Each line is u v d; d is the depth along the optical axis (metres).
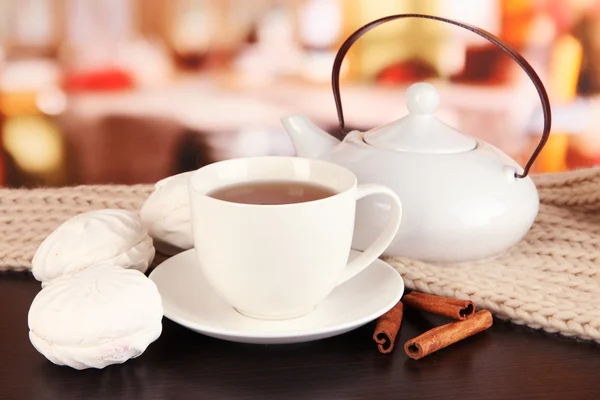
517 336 0.60
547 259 0.69
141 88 1.68
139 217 0.68
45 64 1.66
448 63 1.67
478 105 1.69
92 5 1.63
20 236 0.72
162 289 0.60
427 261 0.67
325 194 0.60
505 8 1.64
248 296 0.57
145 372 0.56
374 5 1.64
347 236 0.58
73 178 1.73
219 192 0.60
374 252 0.61
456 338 0.58
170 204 0.67
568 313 0.60
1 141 1.70
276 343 0.58
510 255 0.70
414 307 0.63
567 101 1.69
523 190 0.67
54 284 0.56
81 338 0.54
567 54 1.66
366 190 0.59
